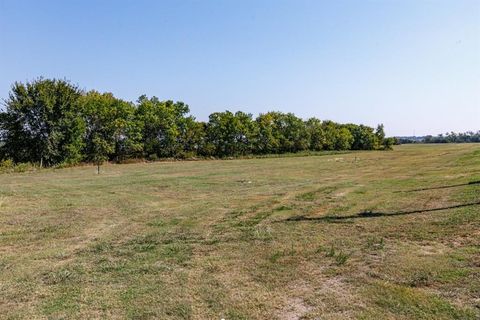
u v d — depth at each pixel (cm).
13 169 2861
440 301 392
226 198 1293
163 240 730
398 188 1328
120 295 456
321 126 6769
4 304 439
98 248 689
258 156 5303
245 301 425
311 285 463
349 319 369
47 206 1172
